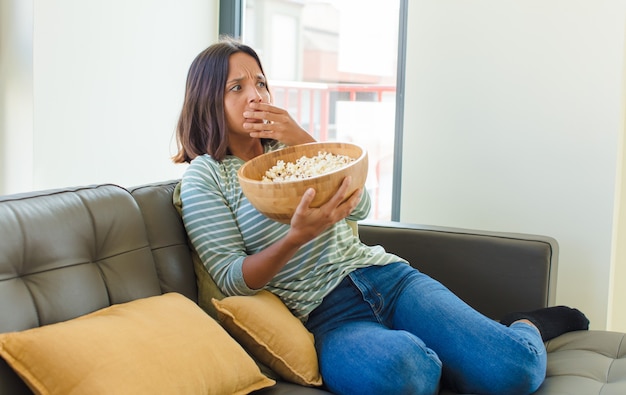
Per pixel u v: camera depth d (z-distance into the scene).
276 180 1.50
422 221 2.69
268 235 1.62
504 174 2.52
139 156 2.66
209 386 1.24
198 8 2.93
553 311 1.82
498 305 1.97
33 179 2.22
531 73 2.45
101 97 2.46
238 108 1.73
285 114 1.74
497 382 1.44
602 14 2.32
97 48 2.43
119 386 1.11
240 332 1.46
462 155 2.59
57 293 1.29
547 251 1.93
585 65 2.36
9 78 2.23
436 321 1.56
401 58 2.70
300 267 1.63
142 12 2.62
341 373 1.42
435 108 2.62
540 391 1.47
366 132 3.03
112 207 1.50
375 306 1.64
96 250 1.44
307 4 3.19
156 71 2.72
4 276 1.23
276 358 1.45
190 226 1.63
